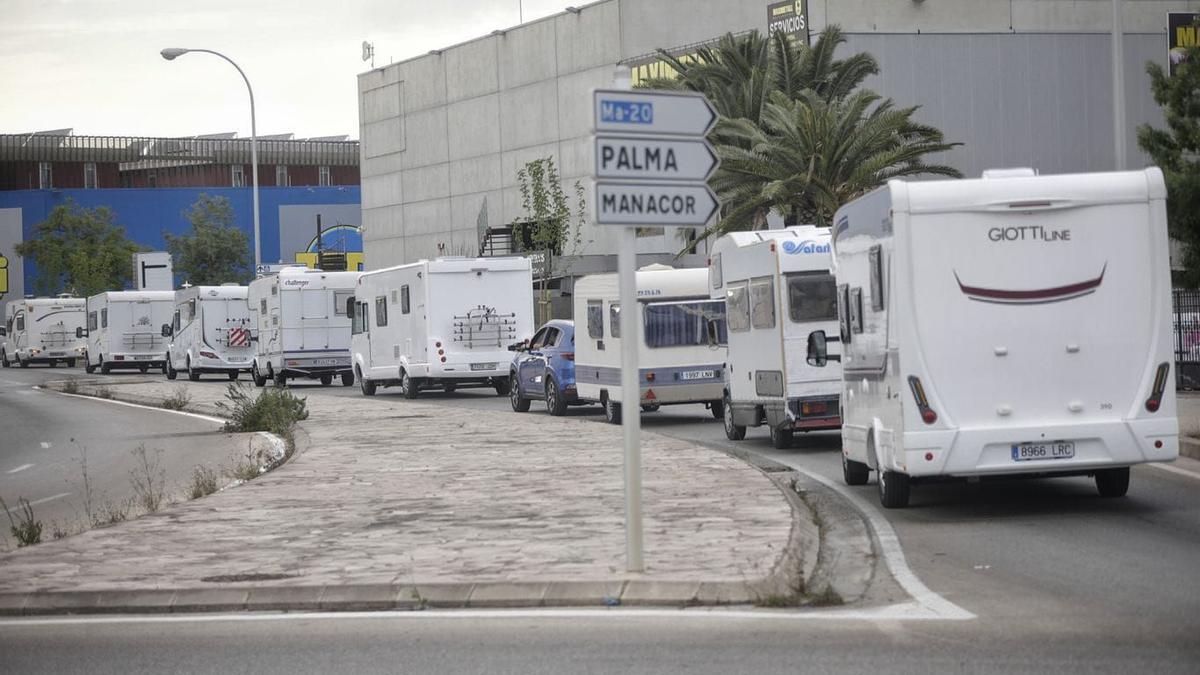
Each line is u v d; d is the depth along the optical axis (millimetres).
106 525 15852
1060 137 73438
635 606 10375
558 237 64875
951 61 71750
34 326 85500
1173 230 20922
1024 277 14570
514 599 10578
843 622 9484
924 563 12070
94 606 10945
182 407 40719
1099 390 14617
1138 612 9523
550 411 33969
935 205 14570
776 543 12297
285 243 132250
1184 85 21203
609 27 81938
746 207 45281
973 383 14562
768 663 8328
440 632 9609
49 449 29688
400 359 42750
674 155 10656
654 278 29969
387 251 102250
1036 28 74312
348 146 148375
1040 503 15789
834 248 17906
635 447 10922
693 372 29812
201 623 10281
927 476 15227
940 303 14555
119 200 132625
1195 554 11938
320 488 17859
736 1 76562
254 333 54219
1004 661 8180
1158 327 14656
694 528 13336
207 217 112625
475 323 40781
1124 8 75750
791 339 22875
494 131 91688
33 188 139625
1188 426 21859
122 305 68562
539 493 16672
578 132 84688
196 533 14148
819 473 19922
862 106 45844
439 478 18719
